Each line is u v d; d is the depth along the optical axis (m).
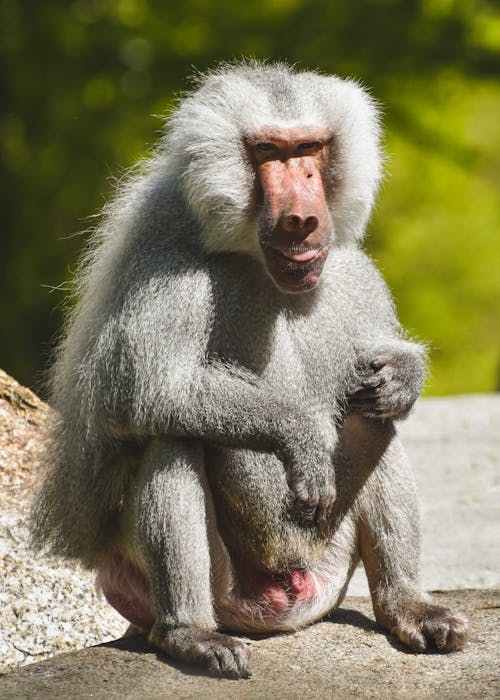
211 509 12.32
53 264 43.59
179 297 12.10
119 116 43.81
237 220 12.39
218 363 12.27
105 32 43.53
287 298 12.80
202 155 12.38
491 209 51.06
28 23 42.97
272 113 12.42
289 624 12.74
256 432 11.87
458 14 43.53
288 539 12.68
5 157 44.09
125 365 12.01
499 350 48.59
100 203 42.84
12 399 16.84
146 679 11.16
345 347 13.07
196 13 44.53
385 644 12.30
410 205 50.72
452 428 25.97
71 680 11.16
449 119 50.03
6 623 13.18
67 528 12.98
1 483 15.63
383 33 43.06
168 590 11.70
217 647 11.30
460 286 49.31
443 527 18.17
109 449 12.60
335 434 12.98
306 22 43.47
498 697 10.46
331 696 10.73
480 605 13.71
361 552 13.05
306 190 12.34
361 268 13.38
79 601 13.80
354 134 12.82
